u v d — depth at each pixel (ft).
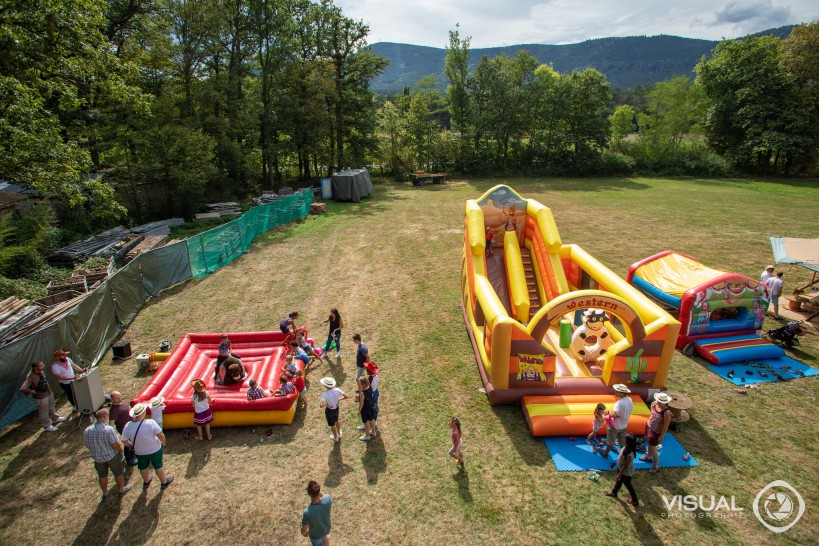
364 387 27.58
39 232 56.65
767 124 147.64
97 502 24.27
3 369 28.99
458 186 140.36
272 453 27.81
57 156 47.14
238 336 38.81
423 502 23.98
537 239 44.75
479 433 29.17
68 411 31.53
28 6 41.57
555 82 172.04
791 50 144.97
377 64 134.31
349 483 25.34
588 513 23.18
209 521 23.07
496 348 30.73
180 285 55.42
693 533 22.03
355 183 110.11
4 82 41.11
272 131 120.67
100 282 46.21
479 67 158.10
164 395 31.17
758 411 31.14
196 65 100.68
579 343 35.35
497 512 23.30
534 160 169.58
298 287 54.85
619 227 84.23
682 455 26.96
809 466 26.25
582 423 28.37
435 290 53.52
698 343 38.24
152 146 79.97
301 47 123.54
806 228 81.15
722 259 64.13
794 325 39.04
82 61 48.37
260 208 78.54
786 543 21.50
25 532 22.49
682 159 165.68
